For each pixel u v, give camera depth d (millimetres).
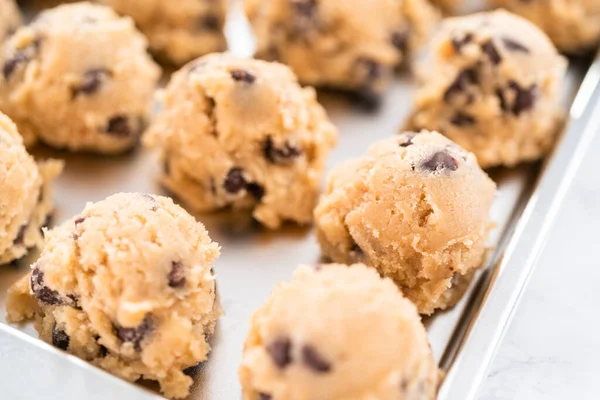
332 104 355
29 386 259
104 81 332
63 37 330
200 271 274
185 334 270
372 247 292
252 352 257
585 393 272
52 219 316
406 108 353
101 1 379
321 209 301
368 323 251
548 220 301
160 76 366
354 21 350
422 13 364
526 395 272
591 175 314
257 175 316
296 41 356
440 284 290
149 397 258
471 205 291
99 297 269
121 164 335
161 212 277
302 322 251
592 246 298
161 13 366
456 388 267
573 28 366
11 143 301
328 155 329
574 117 328
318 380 249
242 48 371
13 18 363
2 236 297
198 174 319
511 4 375
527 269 290
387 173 292
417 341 255
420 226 289
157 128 327
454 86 335
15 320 287
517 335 281
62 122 333
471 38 335
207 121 315
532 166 334
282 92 315
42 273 275
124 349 271
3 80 334
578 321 284
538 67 332
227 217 322
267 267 309
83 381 260
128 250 269
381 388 248
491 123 334
